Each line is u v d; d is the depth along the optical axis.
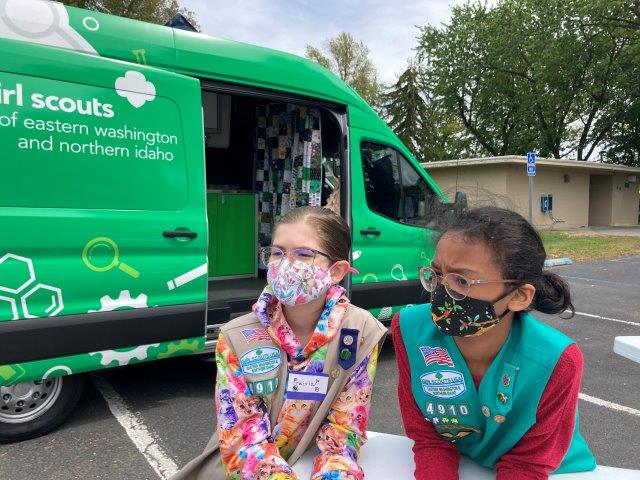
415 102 36.09
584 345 5.33
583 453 1.53
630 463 2.96
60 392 3.08
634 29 22.42
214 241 5.59
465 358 1.38
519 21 24.53
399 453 1.68
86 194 2.93
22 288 2.71
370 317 1.61
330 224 1.58
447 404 1.40
